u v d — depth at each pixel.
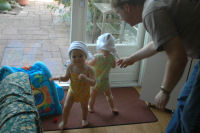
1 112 1.32
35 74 2.11
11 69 2.06
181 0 1.10
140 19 1.28
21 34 4.06
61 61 3.35
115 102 2.61
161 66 2.29
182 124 1.43
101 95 2.71
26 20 4.68
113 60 2.20
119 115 2.39
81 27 2.50
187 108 1.34
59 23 4.67
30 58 3.35
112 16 2.56
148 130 2.22
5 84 1.54
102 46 2.12
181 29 1.16
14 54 3.40
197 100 1.29
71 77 2.00
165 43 1.07
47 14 5.07
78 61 1.92
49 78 2.16
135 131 2.20
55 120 2.21
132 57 1.69
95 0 2.43
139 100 2.68
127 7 1.22
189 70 2.18
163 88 1.16
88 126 2.20
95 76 2.21
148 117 2.40
